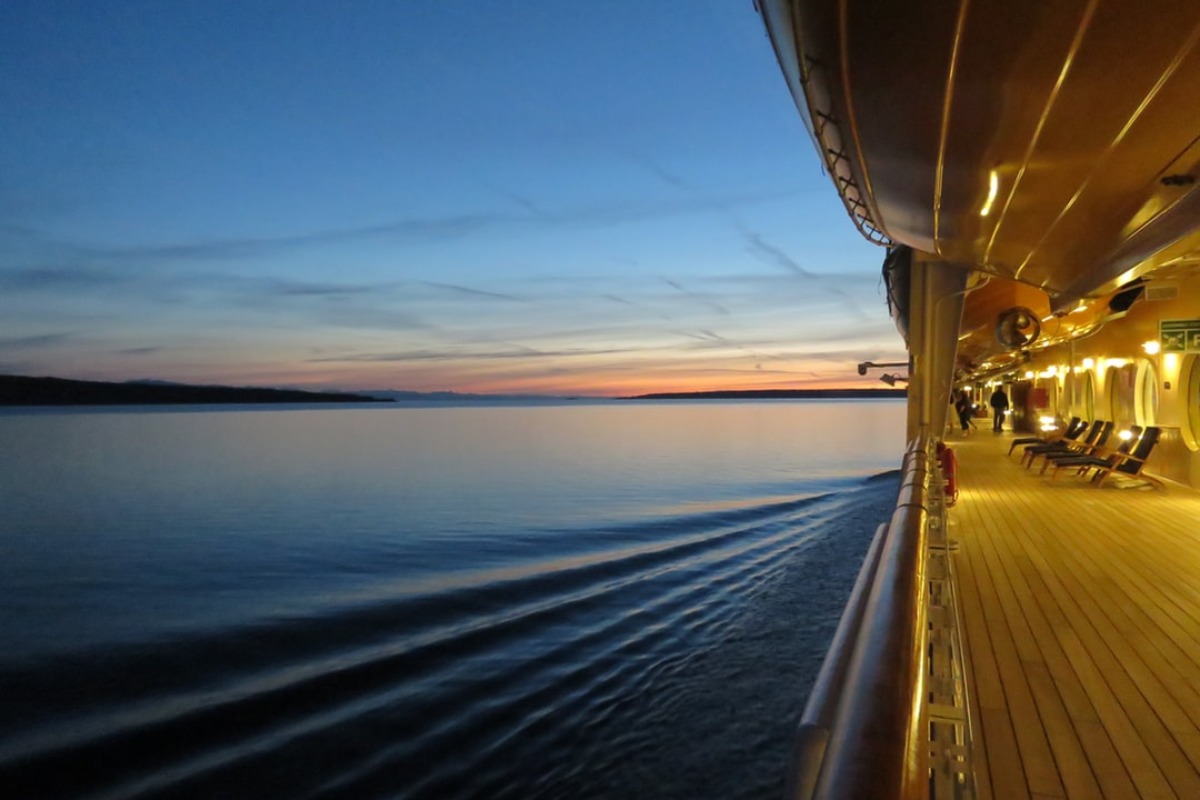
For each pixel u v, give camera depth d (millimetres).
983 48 3416
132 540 28031
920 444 7285
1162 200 4996
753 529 25719
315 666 12555
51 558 24750
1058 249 6715
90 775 8820
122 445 96688
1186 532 7984
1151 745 3266
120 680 12609
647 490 40781
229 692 11492
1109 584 5922
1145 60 3379
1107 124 4070
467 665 11883
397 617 15570
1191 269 8445
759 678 10875
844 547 21531
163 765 8969
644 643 12711
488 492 41438
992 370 27312
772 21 3975
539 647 12688
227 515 34156
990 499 10461
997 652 4453
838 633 1534
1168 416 11414
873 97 4047
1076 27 3176
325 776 8398
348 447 89375
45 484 50812
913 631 1399
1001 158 4648
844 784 836
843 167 5746
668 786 7859
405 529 28766
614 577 18516
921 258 10586
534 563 21266
